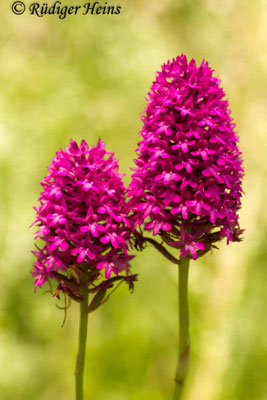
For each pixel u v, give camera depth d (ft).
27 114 37.40
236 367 32.07
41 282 17.98
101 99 38.78
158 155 17.24
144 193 17.66
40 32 41.19
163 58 40.09
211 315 33.91
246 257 35.45
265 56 40.98
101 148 17.71
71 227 17.34
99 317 34.01
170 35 43.09
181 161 17.22
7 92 37.99
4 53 39.96
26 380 33.37
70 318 35.88
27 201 36.52
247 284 34.83
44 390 33.58
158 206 17.56
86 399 30.68
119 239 17.17
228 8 42.52
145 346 32.17
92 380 31.07
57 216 17.15
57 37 40.98
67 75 39.11
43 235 17.72
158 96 17.90
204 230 17.83
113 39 39.58
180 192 17.44
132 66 38.96
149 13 42.32
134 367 31.76
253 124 39.70
